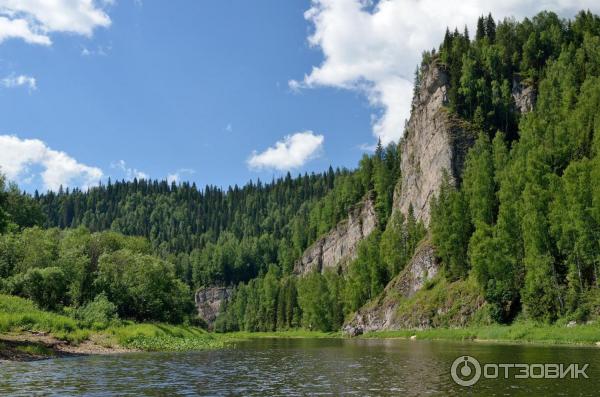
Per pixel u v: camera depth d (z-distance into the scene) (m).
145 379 33.31
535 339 70.06
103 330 72.25
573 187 77.25
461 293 103.12
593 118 100.38
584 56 134.12
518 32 168.62
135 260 99.00
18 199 149.62
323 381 32.84
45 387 28.88
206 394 27.42
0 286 77.75
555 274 78.38
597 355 45.34
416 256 128.38
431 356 50.25
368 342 92.31
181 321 112.31
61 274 79.31
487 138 130.50
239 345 86.00
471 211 111.38
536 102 136.62
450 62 160.38
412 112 179.25
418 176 154.50
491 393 26.75
